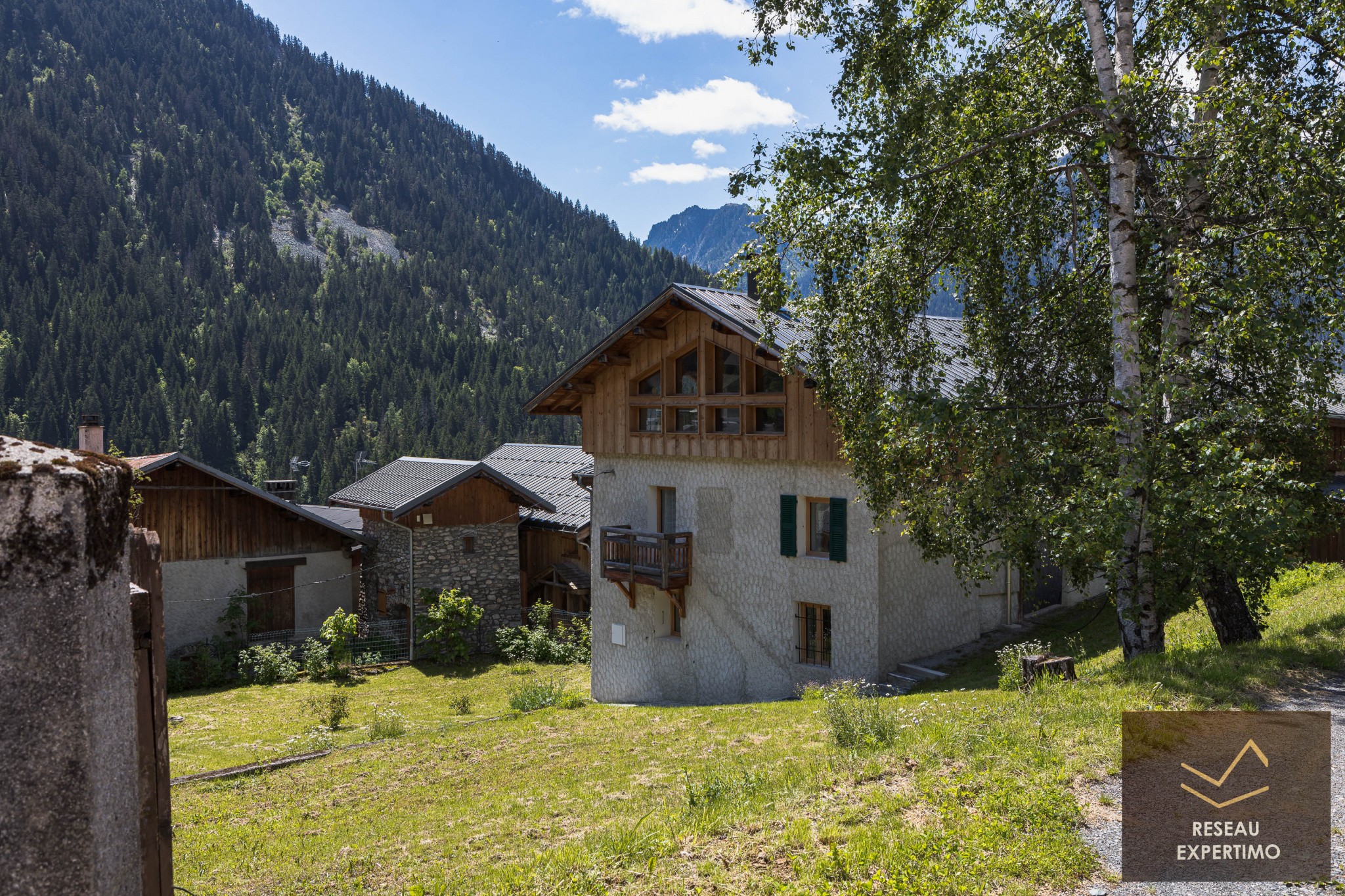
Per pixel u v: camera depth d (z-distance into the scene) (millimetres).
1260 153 9555
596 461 22344
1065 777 6316
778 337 17703
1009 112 11352
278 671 24219
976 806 5945
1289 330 9234
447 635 26625
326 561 27766
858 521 17422
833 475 17797
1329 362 9633
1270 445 10938
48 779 1232
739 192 12383
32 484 1214
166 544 24562
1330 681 8297
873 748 8844
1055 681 10227
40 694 1229
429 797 11125
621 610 21844
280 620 26766
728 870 5418
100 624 1302
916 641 18094
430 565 27844
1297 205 9406
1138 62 11375
